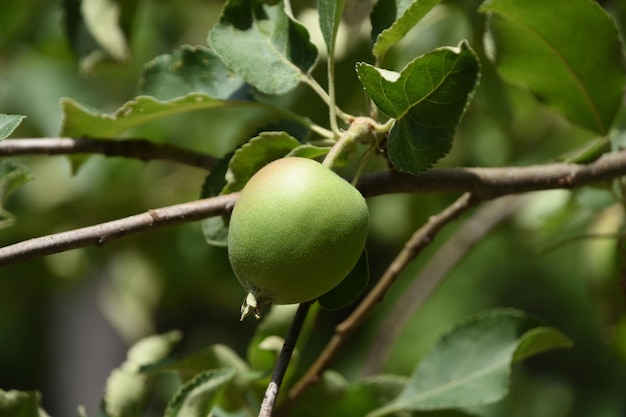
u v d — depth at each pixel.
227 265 1.04
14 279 1.08
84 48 0.88
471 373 0.76
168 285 1.06
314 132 0.73
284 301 0.63
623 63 0.76
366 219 0.64
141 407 0.76
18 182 0.71
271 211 0.62
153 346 0.77
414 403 0.75
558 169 0.72
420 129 0.66
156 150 0.76
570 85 0.76
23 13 1.10
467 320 0.76
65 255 1.06
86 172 1.04
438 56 0.64
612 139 0.77
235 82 0.74
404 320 0.96
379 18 0.70
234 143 0.97
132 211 1.05
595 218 0.95
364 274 0.67
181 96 0.75
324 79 0.89
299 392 0.75
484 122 1.01
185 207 0.66
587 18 0.74
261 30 0.72
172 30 1.16
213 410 0.74
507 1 0.74
